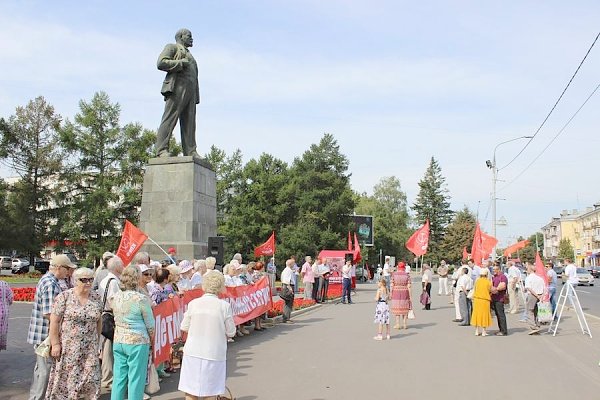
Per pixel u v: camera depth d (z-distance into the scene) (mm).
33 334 7309
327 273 27750
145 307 6699
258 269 16781
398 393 8445
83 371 6598
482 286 15297
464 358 11656
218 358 6465
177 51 20062
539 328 15812
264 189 57625
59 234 46562
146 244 19047
